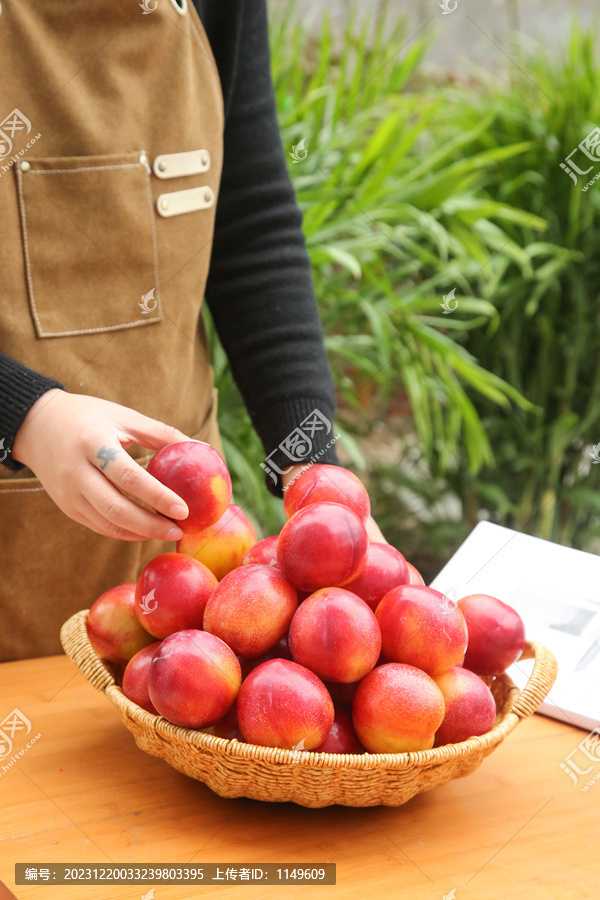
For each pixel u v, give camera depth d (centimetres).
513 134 178
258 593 48
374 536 55
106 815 47
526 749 58
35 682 66
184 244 77
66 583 75
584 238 165
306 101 157
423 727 44
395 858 44
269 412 77
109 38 70
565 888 42
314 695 44
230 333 82
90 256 72
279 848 45
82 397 58
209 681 45
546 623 61
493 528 60
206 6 78
